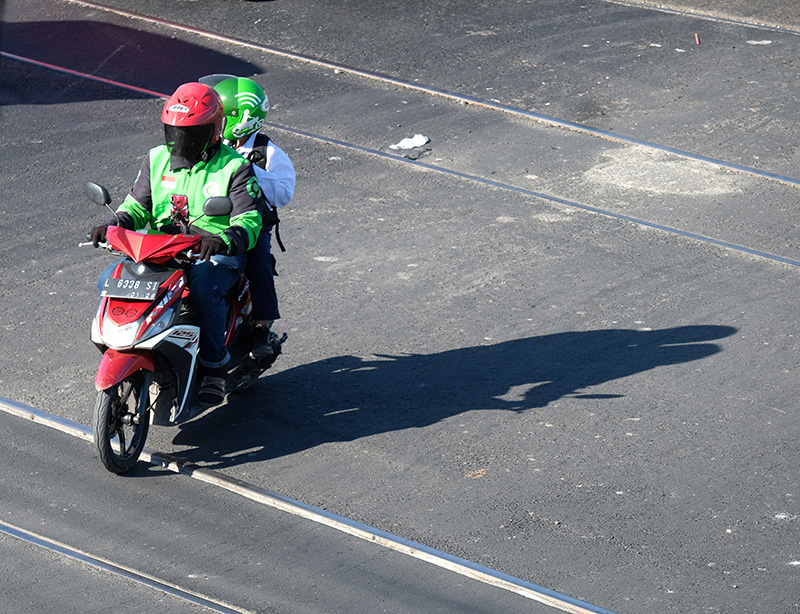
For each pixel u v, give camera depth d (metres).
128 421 16.17
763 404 18.59
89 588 14.03
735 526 15.39
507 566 14.55
